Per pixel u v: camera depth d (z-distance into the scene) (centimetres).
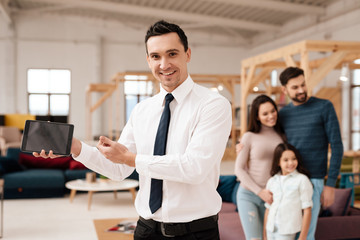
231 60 1694
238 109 1337
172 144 152
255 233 284
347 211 340
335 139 263
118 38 1608
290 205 259
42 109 1545
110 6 1259
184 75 153
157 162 137
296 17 1349
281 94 1122
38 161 695
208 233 152
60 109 1559
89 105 1338
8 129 1109
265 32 1565
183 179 138
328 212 335
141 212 157
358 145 1053
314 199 266
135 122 166
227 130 148
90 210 556
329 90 1083
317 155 270
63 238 425
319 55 1220
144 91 1614
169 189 149
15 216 520
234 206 429
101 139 141
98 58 1574
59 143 146
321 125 269
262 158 285
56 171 672
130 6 1274
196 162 138
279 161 268
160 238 153
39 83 1541
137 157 139
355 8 1071
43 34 1541
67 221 496
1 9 1302
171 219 149
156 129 159
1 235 430
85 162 157
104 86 1282
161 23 146
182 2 1275
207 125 144
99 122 1576
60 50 1556
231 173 880
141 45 1623
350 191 337
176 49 145
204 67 1672
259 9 1282
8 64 1502
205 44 1670
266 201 272
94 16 1556
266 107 281
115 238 361
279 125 289
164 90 158
